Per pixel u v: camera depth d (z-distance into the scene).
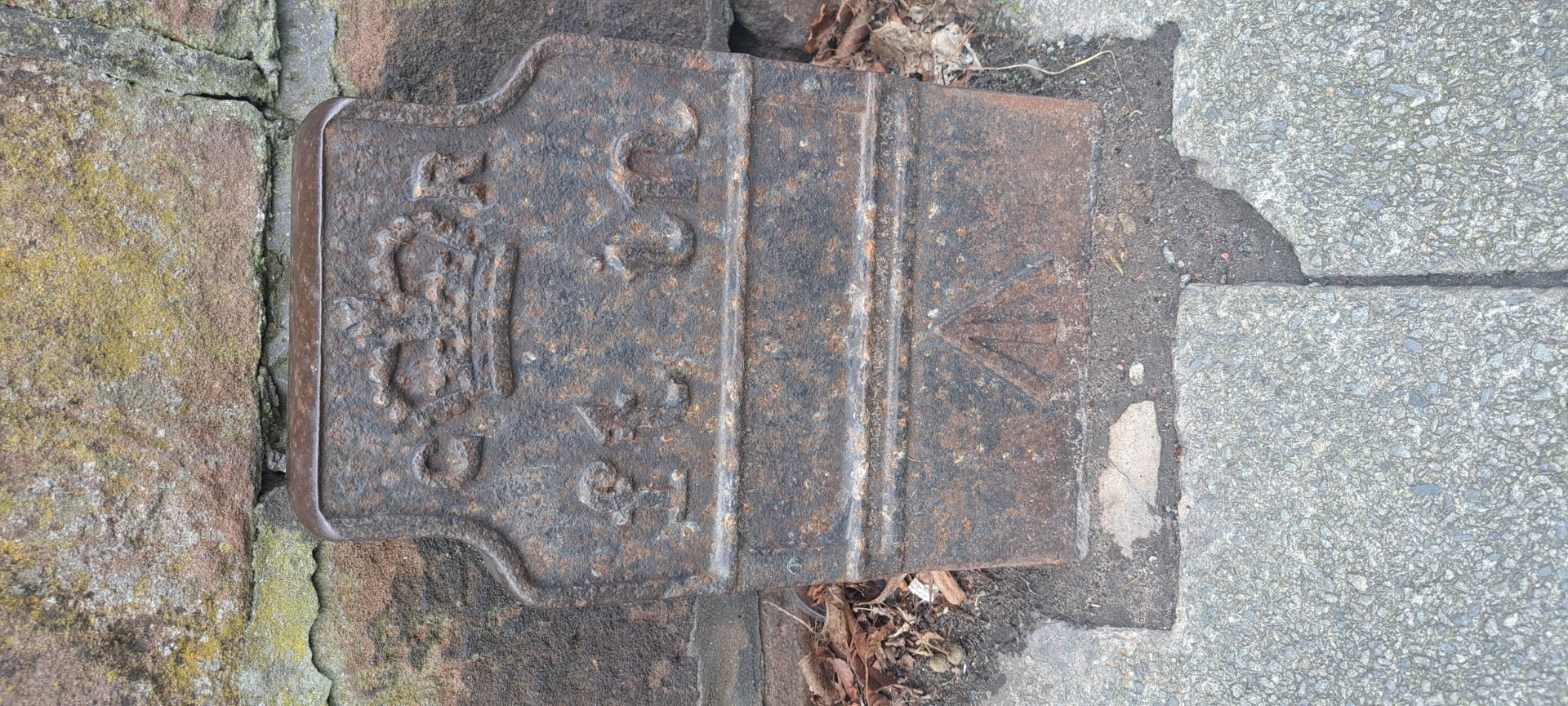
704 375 0.72
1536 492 0.68
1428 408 0.71
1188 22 0.78
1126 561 0.80
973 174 0.77
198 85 0.72
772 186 0.73
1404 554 0.71
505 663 0.78
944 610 0.90
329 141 0.66
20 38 0.69
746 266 0.72
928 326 0.76
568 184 0.69
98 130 0.70
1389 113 0.72
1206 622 0.77
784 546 0.74
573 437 0.70
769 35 0.91
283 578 0.73
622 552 0.71
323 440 0.66
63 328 0.69
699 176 0.72
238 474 0.73
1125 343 0.80
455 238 0.68
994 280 0.78
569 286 0.70
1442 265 0.71
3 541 0.68
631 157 0.70
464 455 0.68
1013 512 0.79
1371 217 0.72
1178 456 0.78
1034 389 0.79
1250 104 0.76
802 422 0.74
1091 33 0.82
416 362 0.67
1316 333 0.73
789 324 0.74
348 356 0.66
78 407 0.69
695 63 0.71
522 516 0.69
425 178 0.67
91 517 0.70
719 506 0.73
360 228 0.66
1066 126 0.79
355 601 0.75
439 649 0.76
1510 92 0.69
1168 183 0.79
